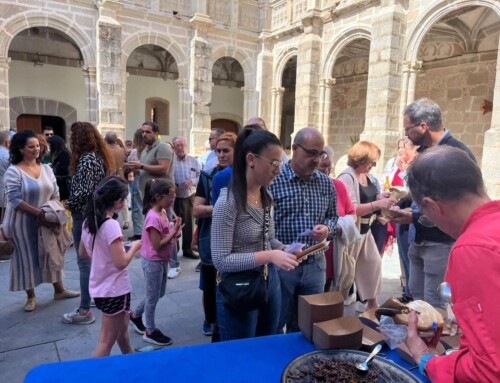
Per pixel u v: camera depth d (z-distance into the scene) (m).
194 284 4.88
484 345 1.04
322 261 2.78
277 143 2.08
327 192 2.78
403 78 10.41
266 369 1.57
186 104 14.64
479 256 1.07
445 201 1.27
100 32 12.38
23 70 15.14
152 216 3.45
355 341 1.72
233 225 2.12
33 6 11.73
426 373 1.37
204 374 1.52
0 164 5.76
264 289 2.15
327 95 13.16
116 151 5.94
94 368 1.54
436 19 9.62
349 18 11.92
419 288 3.03
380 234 4.16
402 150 4.63
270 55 15.62
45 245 4.00
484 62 11.49
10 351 3.24
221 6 14.90
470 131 11.98
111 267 2.72
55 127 16.75
